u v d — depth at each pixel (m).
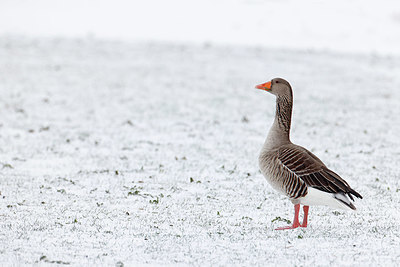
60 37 46.09
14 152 15.83
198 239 8.10
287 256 7.32
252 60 37.97
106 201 10.53
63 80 30.17
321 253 7.47
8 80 29.44
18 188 11.48
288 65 36.47
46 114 22.61
